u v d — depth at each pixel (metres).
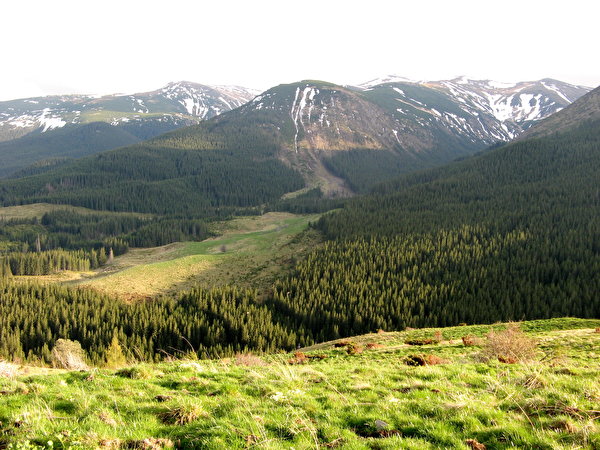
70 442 10.16
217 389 15.12
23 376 16.75
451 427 11.66
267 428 11.53
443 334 47.00
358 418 12.38
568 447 10.23
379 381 17.27
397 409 13.20
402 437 11.20
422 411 13.04
